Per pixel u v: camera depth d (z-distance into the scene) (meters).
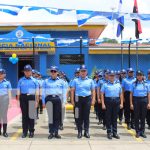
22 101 9.82
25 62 22.06
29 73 9.80
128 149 8.46
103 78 11.57
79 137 9.86
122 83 11.42
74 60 21.39
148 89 10.00
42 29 21.81
